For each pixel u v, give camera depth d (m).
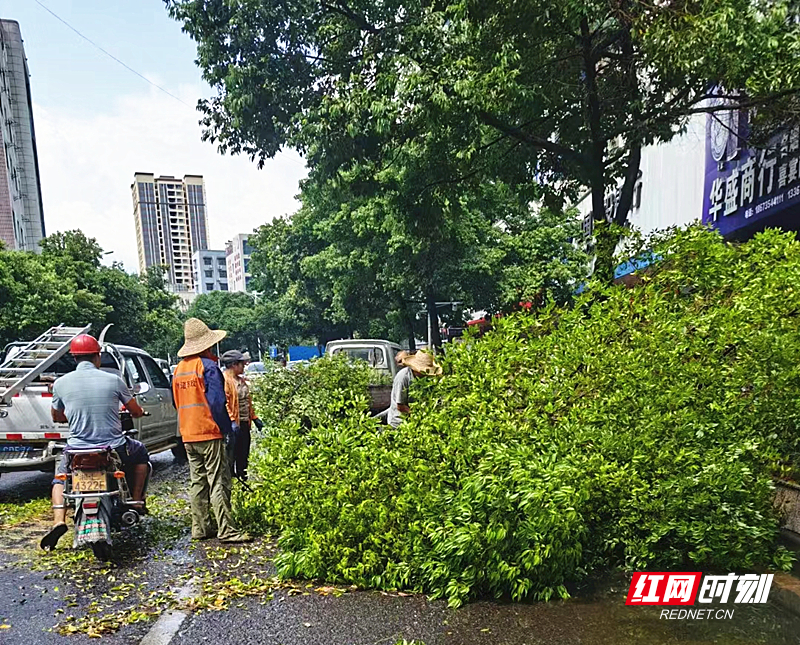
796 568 3.68
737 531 3.53
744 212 10.93
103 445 4.43
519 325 4.90
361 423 4.13
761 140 9.93
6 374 6.42
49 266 28.77
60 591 3.79
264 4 9.80
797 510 4.07
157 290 43.88
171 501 6.35
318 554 3.80
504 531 3.29
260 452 4.79
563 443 3.73
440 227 11.46
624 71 9.16
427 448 3.82
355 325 34.75
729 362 4.03
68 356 8.20
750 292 4.17
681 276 4.98
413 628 3.16
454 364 4.60
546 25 7.97
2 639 3.12
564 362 4.24
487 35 8.25
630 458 3.74
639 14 7.47
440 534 3.45
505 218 20.91
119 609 3.50
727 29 6.69
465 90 7.66
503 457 3.39
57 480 4.46
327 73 10.70
